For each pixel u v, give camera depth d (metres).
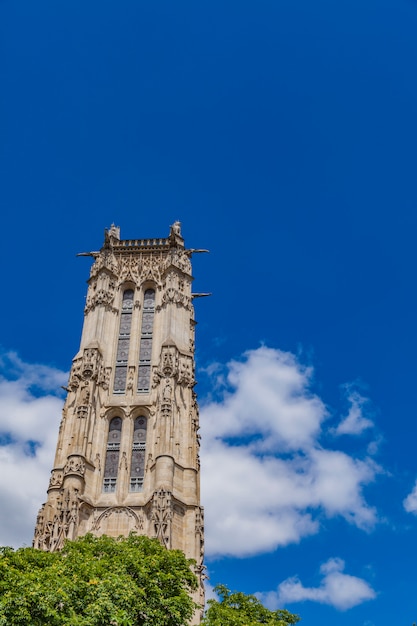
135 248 86.38
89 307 79.50
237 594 50.19
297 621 48.97
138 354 75.62
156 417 68.56
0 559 36.47
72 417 68.88
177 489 63.69
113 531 61.81
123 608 37.56
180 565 44.72
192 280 84.19
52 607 33.91
